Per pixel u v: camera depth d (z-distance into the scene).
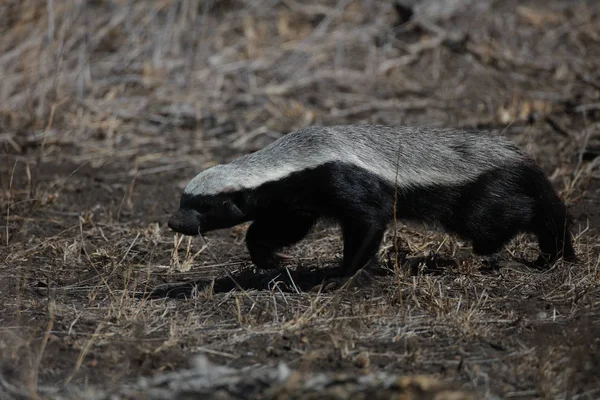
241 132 16.38
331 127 10.00
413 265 10.55
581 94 17.30
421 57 19.23
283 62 19.17
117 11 19.59
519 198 10.30
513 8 21.03
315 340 8.42
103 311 9.24
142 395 7.04
